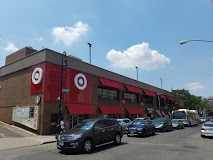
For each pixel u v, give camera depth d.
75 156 8.30
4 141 12.56
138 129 15.09
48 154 8.89
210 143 12.01
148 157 7.95
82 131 9.21
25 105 19.83
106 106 26.47
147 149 9.74
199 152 9.08
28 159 7.95
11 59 27.00
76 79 21.78
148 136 15.82
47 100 17.94
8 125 20.42
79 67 22.50
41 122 17.27
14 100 21.75
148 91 39.81
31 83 19.52
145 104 38.22
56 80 19.23
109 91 28.52
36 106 17.81
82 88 22.42
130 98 34.16
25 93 20.16
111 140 10.79
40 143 12.38
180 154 8.58
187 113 30.50
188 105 51.06
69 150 8.98
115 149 9.76
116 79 29.66
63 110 19.58
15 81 22.19
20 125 19.62
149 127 16.14
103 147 10.41
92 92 24.11
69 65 21.05
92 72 24.61
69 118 20.36
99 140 9.84
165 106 47.34
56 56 19.66
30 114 18.28
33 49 25.47
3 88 24.22
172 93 52.50
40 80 18.33
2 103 23.83
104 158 7.79
